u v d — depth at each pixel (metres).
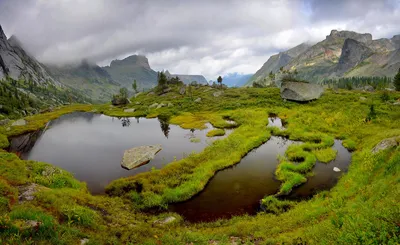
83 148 49.50
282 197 26.28
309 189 27.70
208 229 20.05
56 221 15.69
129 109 106.69
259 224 19.48
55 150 48.44
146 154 40.69
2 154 31.98
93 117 97.06
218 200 26.41
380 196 16.27
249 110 76.44
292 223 18.58
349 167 31.95
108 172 35.81
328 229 13.71
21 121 77.50
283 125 59.66
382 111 55.88
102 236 15.88
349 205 17.52
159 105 106.25
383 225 10.07
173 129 65.38
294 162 35.88
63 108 129.38
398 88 105.56
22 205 17.23
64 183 27.62
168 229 19.69
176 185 29.73
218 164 35.47
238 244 15.99
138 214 23.12
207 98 106.19
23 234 13.07
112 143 53.06
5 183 20.92
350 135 46.00
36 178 26.58
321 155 36.81
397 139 28.88
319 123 54.88
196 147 46.88
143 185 29.28
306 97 78.12
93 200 23.45
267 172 33.25
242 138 47.56
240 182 30.58
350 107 64.31
